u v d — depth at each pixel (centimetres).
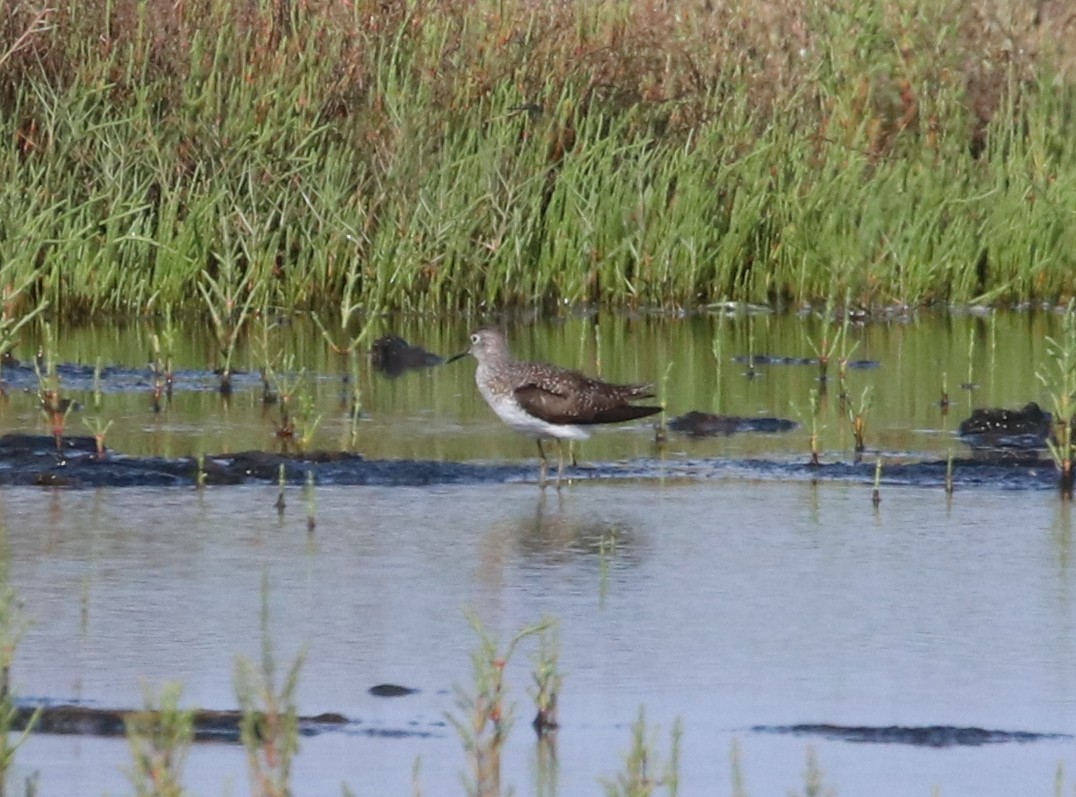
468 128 2141
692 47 2242
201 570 1094
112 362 1755
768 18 2303
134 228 1995
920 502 1280
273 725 733
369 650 966
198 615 1012
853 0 2309
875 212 2162
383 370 1755
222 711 881
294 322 1992
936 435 1488
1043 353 1855
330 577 1084
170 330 1697
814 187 2175
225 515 1220
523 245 2103
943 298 2173
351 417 1535
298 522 1206
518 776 821
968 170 2252
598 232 2133
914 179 2216
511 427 1337
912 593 1070
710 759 841
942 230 2219
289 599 1041
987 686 927
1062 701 909
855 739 864
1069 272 2183
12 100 2052
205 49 2080
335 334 1930
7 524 1185
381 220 2088
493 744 768
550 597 1052
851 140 2262
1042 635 1000
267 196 2047
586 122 2148
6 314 1841
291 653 958
